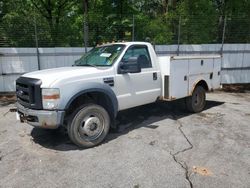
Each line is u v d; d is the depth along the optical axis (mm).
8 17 12031
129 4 17312
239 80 12508
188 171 3807
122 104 5289
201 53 12141
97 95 5086
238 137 5199
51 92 4238
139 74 5551
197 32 12789
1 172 3871
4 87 10914
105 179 3613
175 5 17062
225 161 4121
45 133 5629
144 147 4719
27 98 4516
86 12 15594
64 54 11305
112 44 5773
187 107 6898
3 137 5438
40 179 3645
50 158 4324
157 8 19797
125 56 5348
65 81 4363
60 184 3504
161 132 5531
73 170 3887
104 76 4902
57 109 4293
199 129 5703
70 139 4715
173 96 6090
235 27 12578
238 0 17281
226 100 9102
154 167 3943
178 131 5582
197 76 6812
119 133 5512
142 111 7316
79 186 3445
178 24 12750
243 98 9594
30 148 4789
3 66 10758
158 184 3467
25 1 17219
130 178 3627
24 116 4676
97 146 4809
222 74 12312
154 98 6016
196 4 15891
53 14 17969
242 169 3854
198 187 3383
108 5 16625
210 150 4562
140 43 5730
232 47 12172
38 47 11547
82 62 5801
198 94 7051
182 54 12070
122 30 13320
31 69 11070
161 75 6074
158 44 12500
